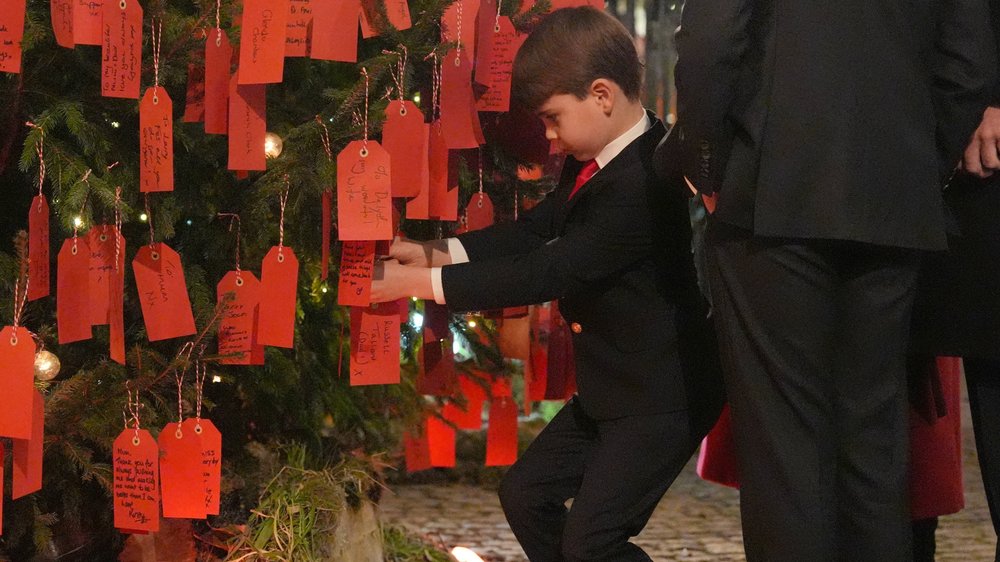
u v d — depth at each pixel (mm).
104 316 2234
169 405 2494
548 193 2633
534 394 2934
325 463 2992
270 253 2246
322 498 2672
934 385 2590
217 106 2238
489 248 2477
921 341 2416
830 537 2029
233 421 2887
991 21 2168
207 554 2641
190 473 2266
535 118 2637
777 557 2027
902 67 1978
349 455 3148
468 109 2328
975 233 2328
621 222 2232
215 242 2510
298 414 2965
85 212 2152
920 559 2750
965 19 2016
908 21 1981
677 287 2312
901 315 2066
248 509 2771
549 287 2242
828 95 1943
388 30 2223
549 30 2283
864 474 2047
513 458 3143
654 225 2256
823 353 2047
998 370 2373
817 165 1941
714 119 1980
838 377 2086
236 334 2357
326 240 2246
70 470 2395
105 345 2482
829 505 2039
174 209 2396
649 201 2238
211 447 2264
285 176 2248
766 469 2041
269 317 2258
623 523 2260
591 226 2256
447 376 2713
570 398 2623
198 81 2344
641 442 2271
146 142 2156
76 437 2320
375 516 3121
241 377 2742
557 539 2432
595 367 2338
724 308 2100
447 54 2301
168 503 2275
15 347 2059
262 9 2119
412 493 4145
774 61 1980
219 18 2266
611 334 2311
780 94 1964
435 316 2572
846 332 2076
